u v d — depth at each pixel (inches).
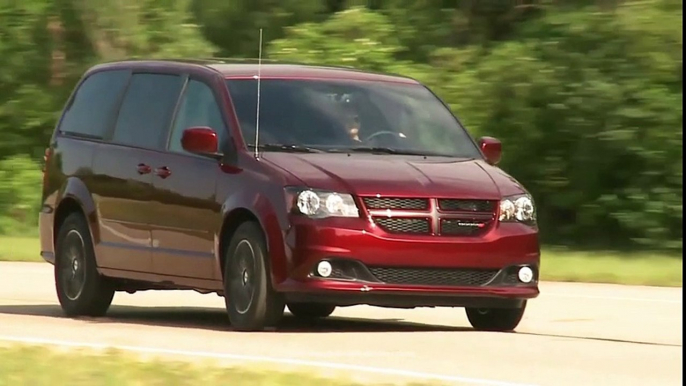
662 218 3366.1
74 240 1836.9
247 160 1562.5
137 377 1093.1
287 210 1482.5
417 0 3988.7
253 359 1267.2
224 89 1647.4
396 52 3976.4
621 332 1647.4
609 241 3538.4
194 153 1641.2
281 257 1481.3
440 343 1449.3
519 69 3516.2
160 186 1674.5
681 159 3324.3
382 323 1738.4
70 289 1839.3
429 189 1508.4
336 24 3922.2
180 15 4249.5
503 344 1454.2
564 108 3432.6
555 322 1768.0
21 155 4313.5
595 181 3481.8
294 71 1706.4
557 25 3491.6
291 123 1621.6
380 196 1487.5
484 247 1514.5
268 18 4202.8
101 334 1517.0
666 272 2591.0
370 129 1648.6
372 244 1471.5
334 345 1416.1
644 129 3331.7
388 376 1159.6
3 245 3329.2
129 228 1727.4
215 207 1577.3
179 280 1647.4
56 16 4261.8
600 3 3435.0
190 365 1181.1
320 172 1509.6
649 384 1174.3
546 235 3599.9
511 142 3577.8
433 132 1688.0
